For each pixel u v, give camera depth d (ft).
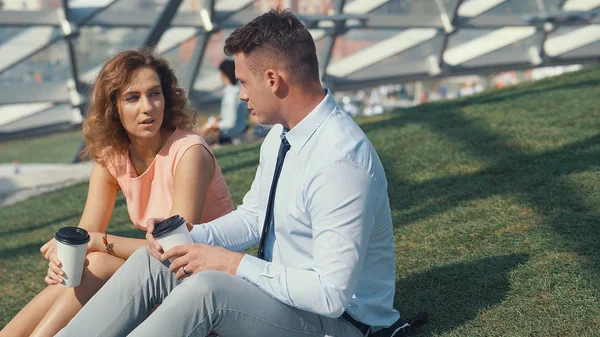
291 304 6.45
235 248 7.82
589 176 12.32
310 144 6.57
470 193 12.92
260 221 7.45
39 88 34.42
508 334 7.61
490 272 9.23
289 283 6.41
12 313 11.29
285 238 6.85
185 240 6.99
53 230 17.35
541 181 12.65
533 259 9.39
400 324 7.46
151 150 8.75
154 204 8.75
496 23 42.09
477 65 45.98
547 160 13.96
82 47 33.35
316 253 6.40
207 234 7.63
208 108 41.68
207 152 8.63
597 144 14.48
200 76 39.75
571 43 46.32
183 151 8.48
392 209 12.94
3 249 16.05
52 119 37.65
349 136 6.52
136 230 15.55
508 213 11.41
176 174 8.47
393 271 7.33
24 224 18.69
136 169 8.86
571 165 13.24
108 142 8.66
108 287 6.98
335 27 38.45
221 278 6.40
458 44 44.45
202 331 6.35
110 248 8.07
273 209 7.06
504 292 8.63
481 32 44.09
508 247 9.98
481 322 7.98
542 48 46.55
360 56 42.68
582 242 9.62
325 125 6.58
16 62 32.78
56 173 26.78
